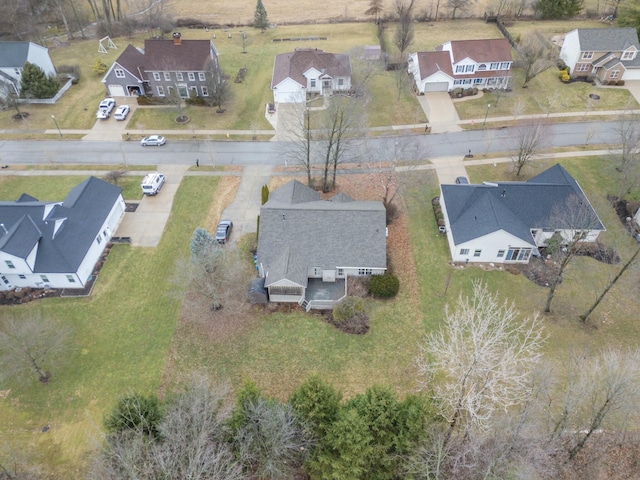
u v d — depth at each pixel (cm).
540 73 7769
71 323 4125
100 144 6444
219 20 10338
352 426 2662
